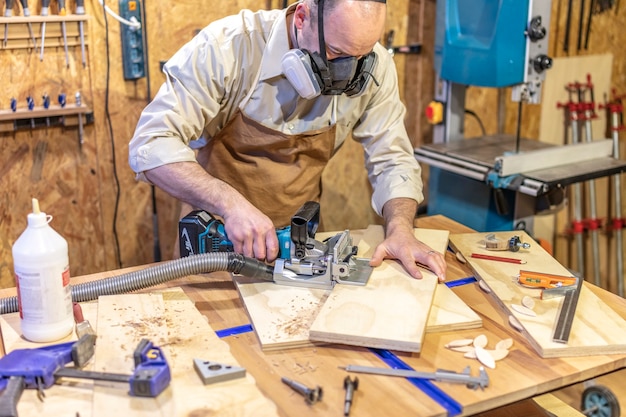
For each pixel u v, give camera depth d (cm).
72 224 276
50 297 141
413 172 209
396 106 213
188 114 186
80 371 130
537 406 172
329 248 174
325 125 204
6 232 263
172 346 142
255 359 142
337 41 163
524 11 240
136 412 121
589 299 166
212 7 276
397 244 180
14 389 124
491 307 167
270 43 188
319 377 136
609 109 352
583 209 351
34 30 244
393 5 308
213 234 178
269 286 169
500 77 253
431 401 128
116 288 164
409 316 150
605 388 222
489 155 274
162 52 273
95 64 261
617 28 350
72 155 268
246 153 208
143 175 185
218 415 121
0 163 255
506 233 206
